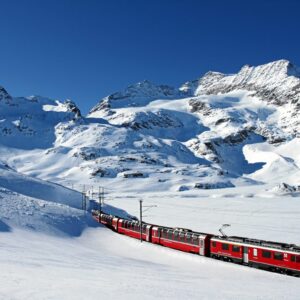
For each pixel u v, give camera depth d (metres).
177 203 190.12
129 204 188.88
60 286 20.17
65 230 78.19
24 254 36.56
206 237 55.22
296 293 26.78
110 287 21.47
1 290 17.81
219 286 27.91
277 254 44.97
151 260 54.31
